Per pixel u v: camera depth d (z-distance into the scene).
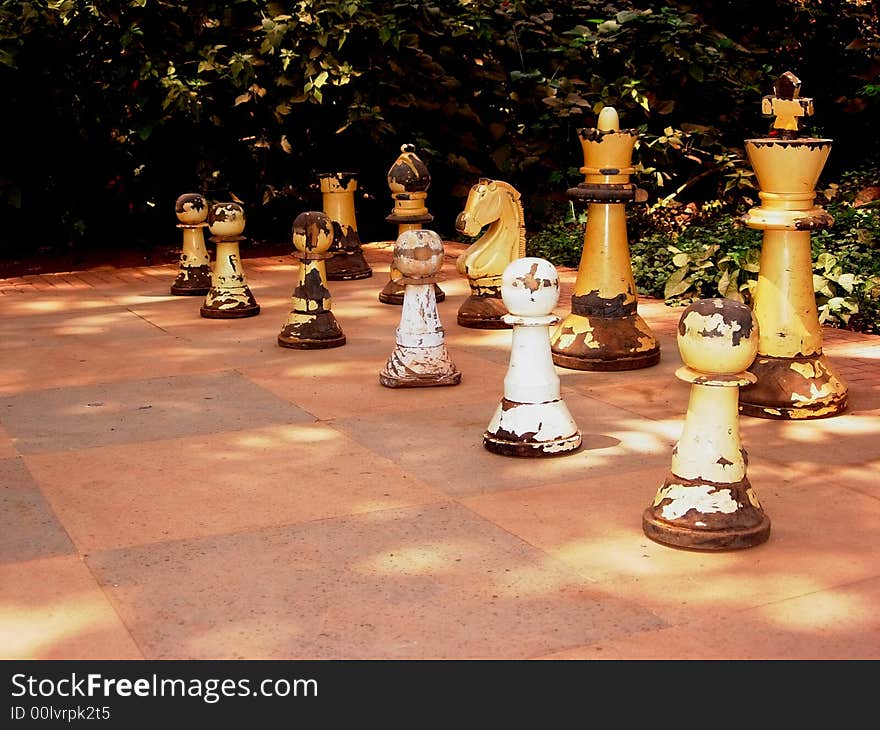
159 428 3.36
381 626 2.34
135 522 2.75
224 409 3.53
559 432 3.13
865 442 3.20
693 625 2.34
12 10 5.79
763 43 7.32
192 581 2.49
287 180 6.49
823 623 2.34
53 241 6.38
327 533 2.69
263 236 6.71
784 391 3.38
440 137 6.58
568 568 2.54
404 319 3.73
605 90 6.54
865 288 4.53
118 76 5.97
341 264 5.46
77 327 4.57
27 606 2.41
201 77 6.07
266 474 3.02
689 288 4.87
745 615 2.37
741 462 2.65
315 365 3.99
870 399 3.54
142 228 6.52
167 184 6.43
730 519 2.61
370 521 2.75
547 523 2.74
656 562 2.57
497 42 6.62
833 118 7.23
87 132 6.19
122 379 3.85
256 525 2.74
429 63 6.21
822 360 3.44
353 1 5.95
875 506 2.81
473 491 2.91
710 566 2.55
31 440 3.28
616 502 2.85
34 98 6.01
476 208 4.36
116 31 5.90
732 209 6.50
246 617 2.37
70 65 6.01
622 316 3.91
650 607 2.40
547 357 3.14
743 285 4.72
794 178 3.35
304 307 4.20
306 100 6.04
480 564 2.56
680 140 6.46
